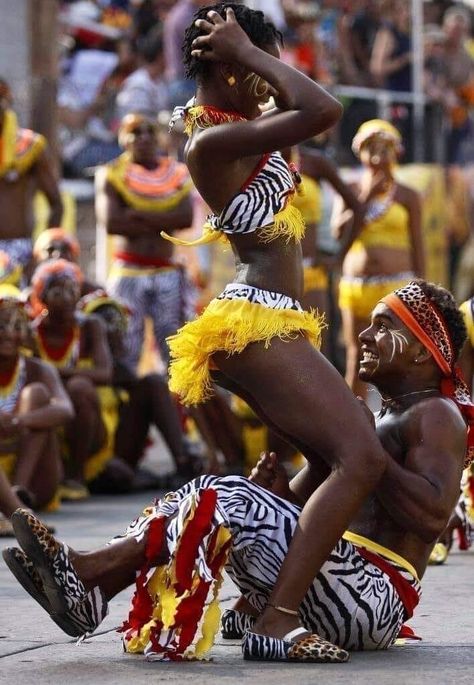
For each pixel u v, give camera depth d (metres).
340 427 10.23
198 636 11.27
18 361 20.22
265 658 10.30
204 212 34.06
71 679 9.75
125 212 26.45
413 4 42.88
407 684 9.54
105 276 32.94
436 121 42.56
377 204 27.66
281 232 10.42
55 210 25.48
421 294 11.01
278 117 10.11
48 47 30.80
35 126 30.48
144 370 32.72
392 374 11.00
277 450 23.52
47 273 22.38
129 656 10.62
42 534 10.01
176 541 10.16
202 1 36.75
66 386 22.61
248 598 10.88
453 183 43.00
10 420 19.64
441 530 10.56
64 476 23.00
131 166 26.64
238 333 10.27
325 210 34.47
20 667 10.22
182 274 27.02
